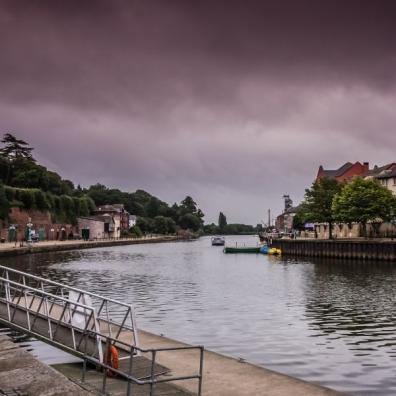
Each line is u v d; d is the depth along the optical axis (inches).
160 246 6707.7
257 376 576.7
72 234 6254.9
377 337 1009.5
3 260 3174.2
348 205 3693.4
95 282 2073.1
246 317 1225.4
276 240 4606.3
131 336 767.7
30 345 841.5
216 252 4936.0
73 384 526.6
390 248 3009.4
